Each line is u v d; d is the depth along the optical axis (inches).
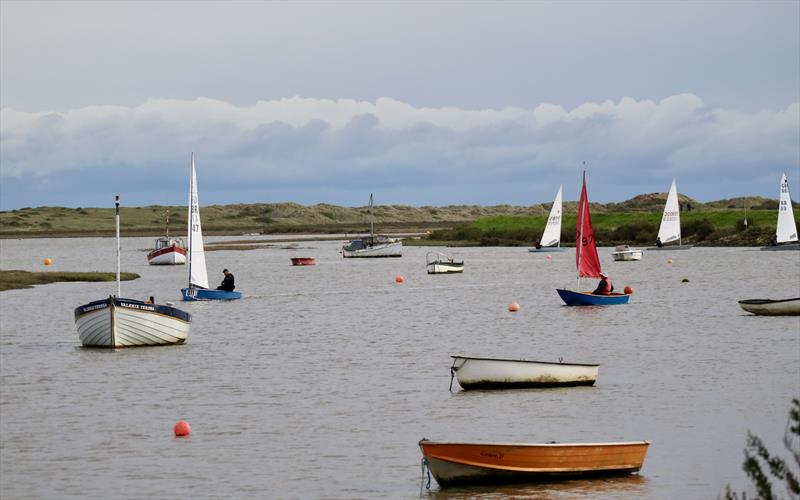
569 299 6171.3
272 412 3041.3
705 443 2593.5
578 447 2274.9
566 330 5012.3
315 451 2576.3
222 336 4901.6
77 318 4461.1
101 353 4303.6
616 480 2293.3
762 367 3710.6
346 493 2233.0
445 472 2237.9
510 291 7721.5
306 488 2271.2
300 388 3425.2
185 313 4564.5
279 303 6747.1
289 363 3991.1
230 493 2244.1
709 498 2159.2
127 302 4377.5
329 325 5393.7
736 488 2218.3
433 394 3275.1
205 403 3191.4
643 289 7677.2
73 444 2677.2
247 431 2802.7
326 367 3880.4
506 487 2251.5
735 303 6333.7
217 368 3878.0
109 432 2805.1
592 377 3366.1
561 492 2210.9
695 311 5831.7
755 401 3083.2
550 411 2979.8
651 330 4928.6
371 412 3014.3
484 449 2230.6
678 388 3312.0
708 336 4635.8
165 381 3597.4
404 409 3046.3
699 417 2881.4
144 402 3216.0
